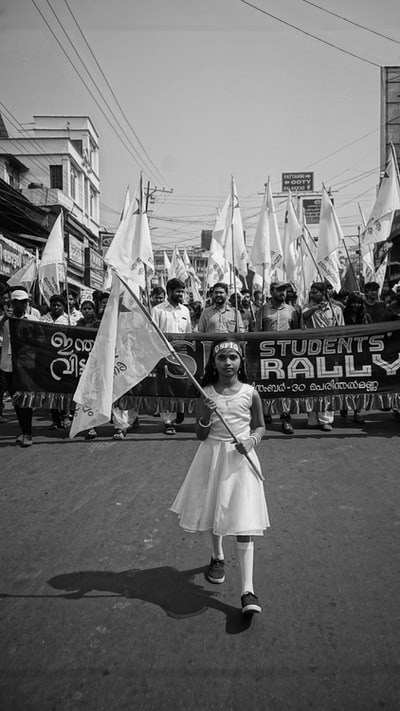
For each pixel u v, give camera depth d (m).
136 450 6.27
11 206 16.97
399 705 2.29
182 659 2.61
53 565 3.58
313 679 2.46
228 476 3.09
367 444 6.29
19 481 5.24
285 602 3.08
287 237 12.62
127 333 4.21
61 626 2.89
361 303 8.18
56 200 25.56
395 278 19.22
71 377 6.82
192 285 17.59
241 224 10.52
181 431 7.20
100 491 4.91
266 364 6.93
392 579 3.31
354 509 4.39
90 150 33.12
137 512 4.42
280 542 3.84
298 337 6.91
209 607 3.06
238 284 12.62
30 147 28.14
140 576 3.43
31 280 11.62
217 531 2.98
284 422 6.94
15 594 3.22
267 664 2.56
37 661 2.61
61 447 6.47
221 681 2.46
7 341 7.19
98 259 29.81
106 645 2.73
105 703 2.34
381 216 8.82
